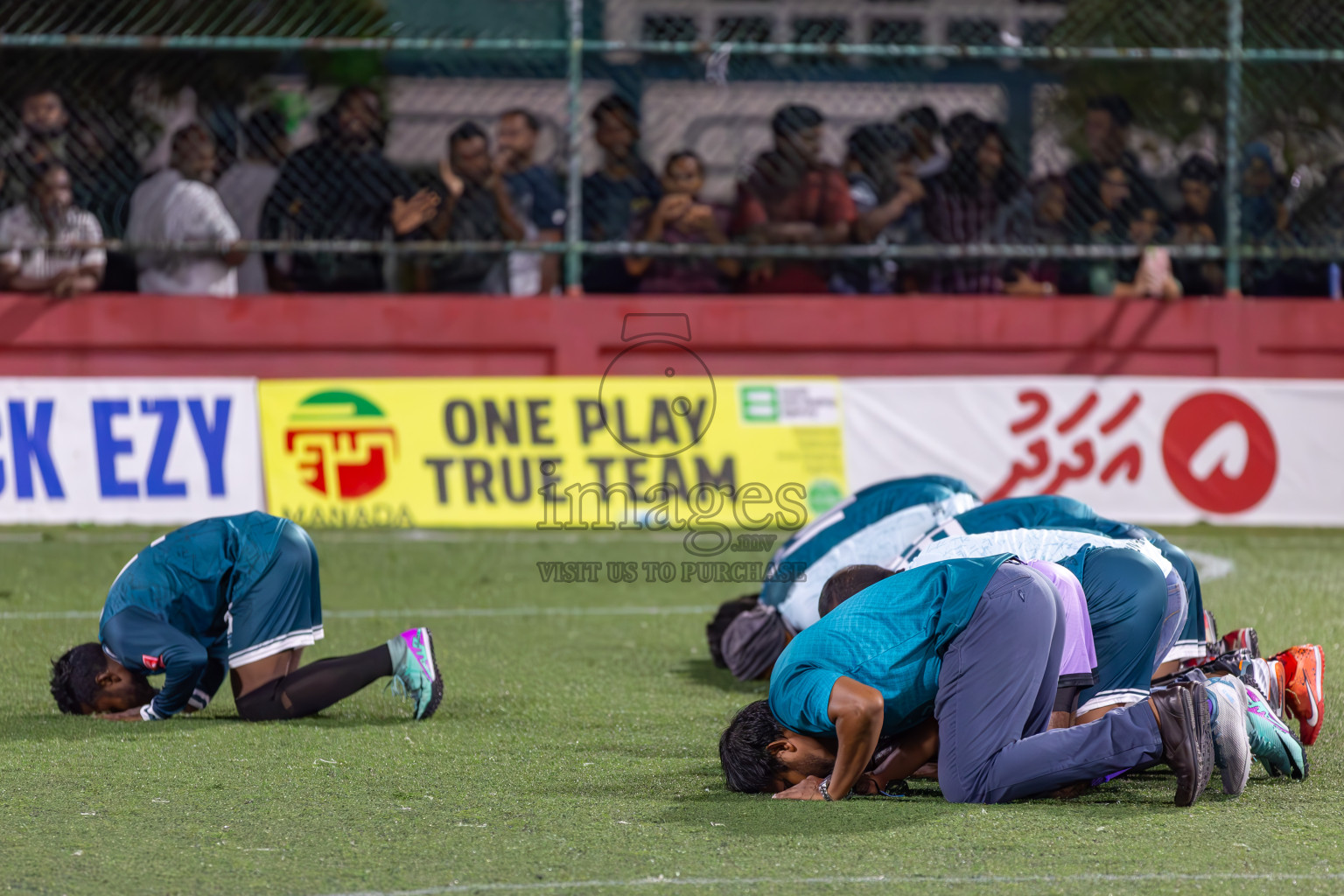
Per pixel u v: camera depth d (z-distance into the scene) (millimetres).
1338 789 13922
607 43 33781
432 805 13578
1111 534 16312
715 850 12102
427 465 33031
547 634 23125
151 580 16969
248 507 32656
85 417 32531
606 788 14203
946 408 33969
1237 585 26750
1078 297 35250
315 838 12500
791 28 41844
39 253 33281
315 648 21922
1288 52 34406
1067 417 34125
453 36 39406
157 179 33469
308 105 36656
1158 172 37156
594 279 35375
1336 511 34344
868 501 19109
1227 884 11203
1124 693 13961
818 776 13805
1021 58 33906
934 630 13430
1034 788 13234
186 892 11117
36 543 30594
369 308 34031
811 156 34781
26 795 13852
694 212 34438
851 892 11070
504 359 34344
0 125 33219
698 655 21516
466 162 34125
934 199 34906
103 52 33719
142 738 16203
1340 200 35656
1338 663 20297
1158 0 36969
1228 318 35188
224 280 33906
